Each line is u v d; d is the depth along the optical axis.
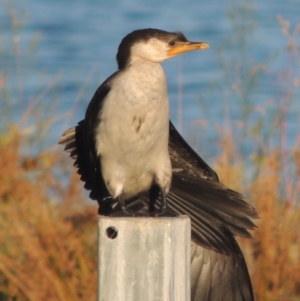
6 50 17.73
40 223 10.79
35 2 39.41
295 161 11.16
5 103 13.85
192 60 26.22
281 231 10.67
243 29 13.62
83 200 11.67
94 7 38.22
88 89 20.53
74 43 30.17
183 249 6.20
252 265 10.54
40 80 18.75
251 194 10.95
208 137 14.06
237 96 16.23
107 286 6.08
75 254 10.58
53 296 10.09
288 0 37.28
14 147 12.48
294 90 13.70
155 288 6.05
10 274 10.26
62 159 12.56
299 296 10.34
